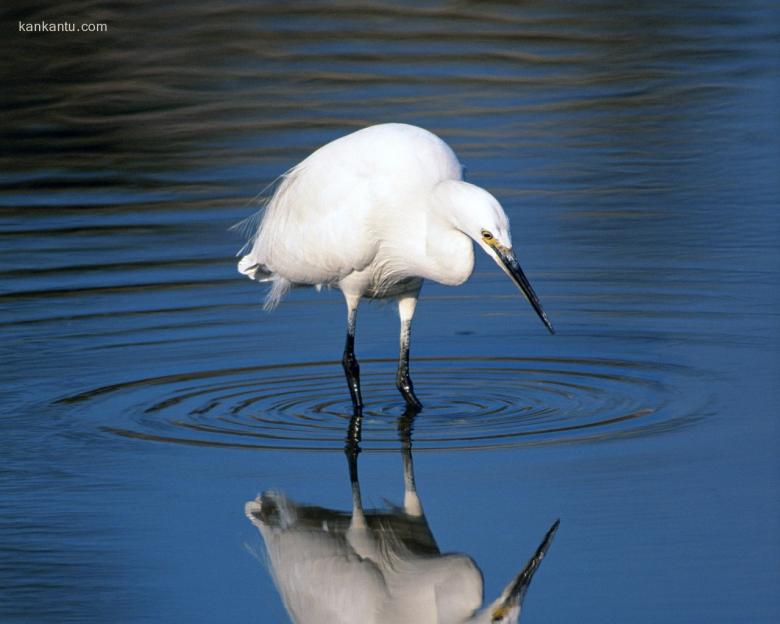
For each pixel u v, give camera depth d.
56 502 9.69
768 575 8.24
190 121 21.33
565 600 8.02
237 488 9.92
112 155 19.94
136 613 8.12
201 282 15.21
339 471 10.19
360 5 27.69
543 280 14.98
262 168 18.94
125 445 10.75
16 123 21.44
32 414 11.46
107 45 24.91
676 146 19.66
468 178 18.22
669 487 9.59
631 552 8.62
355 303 12.20
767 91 22.31
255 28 26.14
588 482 9.73
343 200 11.62
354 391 11.73
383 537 9.11
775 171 18.34
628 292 14.50
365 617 8.20
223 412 11.55
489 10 27.61
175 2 27.06
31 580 8.55
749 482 9.66
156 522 9.38
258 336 13.64
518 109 21.64
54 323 13.89
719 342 12.95
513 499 9.49
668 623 7.68
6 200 18.16
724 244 15.74
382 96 22.33
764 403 11.30
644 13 27.42
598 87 22.88
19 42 24.72
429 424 11.23
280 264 12.56
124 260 15.86
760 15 27.28
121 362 12.80
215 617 8.10
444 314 14.29
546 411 11.38
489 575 8.45
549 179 18.23
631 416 11.12
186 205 17.77
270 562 8.81
